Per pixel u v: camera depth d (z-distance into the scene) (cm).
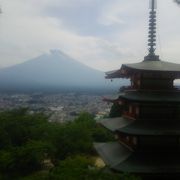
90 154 5622
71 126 5712
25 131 6081
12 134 5984
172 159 2728
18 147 5194
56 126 6094
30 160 5016
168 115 2889
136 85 3020
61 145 5344
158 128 2755
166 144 2803
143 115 2862
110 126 3167
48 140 5434
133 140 2836
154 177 2642
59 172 2850
